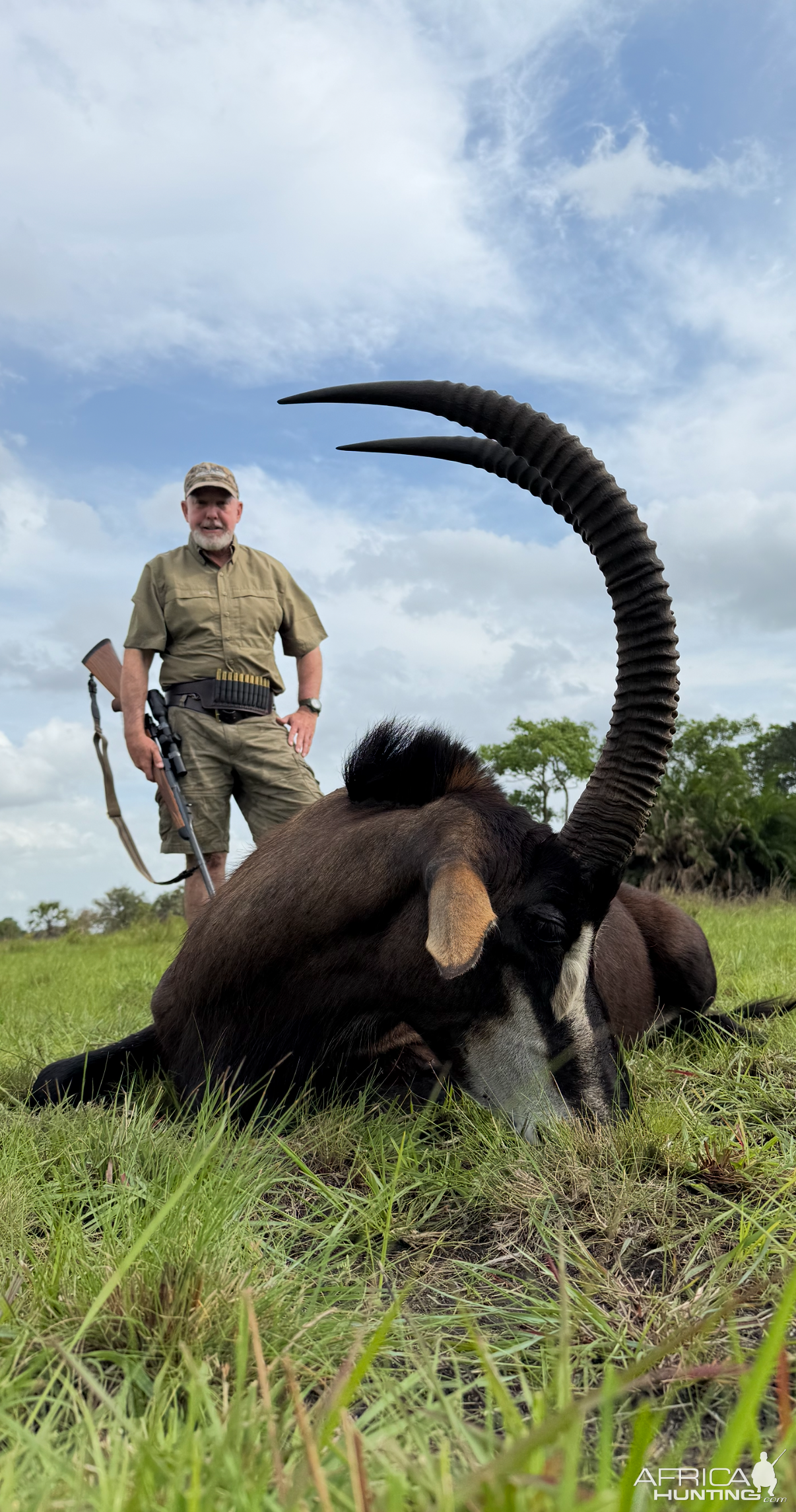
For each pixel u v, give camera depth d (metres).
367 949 3.10
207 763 5.39
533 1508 0.91
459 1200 2.47
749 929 9.49
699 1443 1.34
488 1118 2.91
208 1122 2.87
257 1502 0.98
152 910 22.88
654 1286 1.94
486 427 3.25
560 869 2.92
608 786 2.94
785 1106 3.01
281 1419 1.33
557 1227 2.22
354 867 3.13
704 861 20.72
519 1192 2.40
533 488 3.28
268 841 3.51
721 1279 1.89
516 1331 1.77
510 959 2.92
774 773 23.97
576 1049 2.85
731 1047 3.89
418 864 3.00
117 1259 1.80
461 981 2.97
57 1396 1.50
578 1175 2.42
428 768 3.32
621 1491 0.92
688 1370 1.29
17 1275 1.85
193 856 5.37
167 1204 1.44
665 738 2.91
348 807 3.42
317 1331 1.72
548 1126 2.73
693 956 4.56
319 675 6.02
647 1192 2.32
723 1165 2.44
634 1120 2.71
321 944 3.14
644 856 21.66
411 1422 1.28
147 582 5.49
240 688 5.43
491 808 3.12
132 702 5.41
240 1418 1.15
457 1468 1.20
